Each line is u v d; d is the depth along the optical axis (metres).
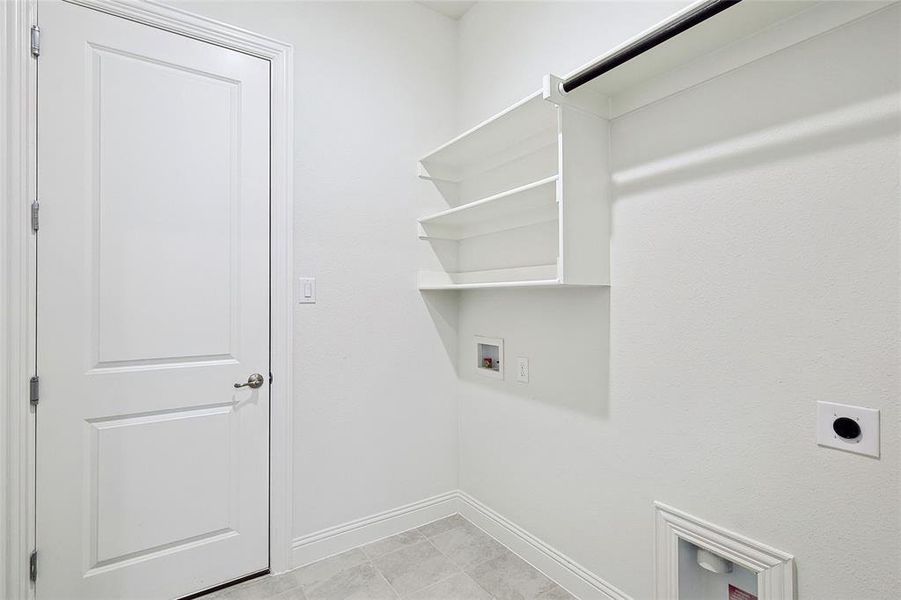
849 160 1.06
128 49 1.60
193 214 1.73
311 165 1.99
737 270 1.27
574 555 1.76
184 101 1.71
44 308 1.47
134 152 1.62
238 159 1.82
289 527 1.91
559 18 1.85
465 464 2.40
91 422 1.56
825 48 1.10
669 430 1.44
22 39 1.43
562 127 1.48
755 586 1.30
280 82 1.91
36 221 1.46
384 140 2.21
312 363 1.99
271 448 1.89
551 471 1.87
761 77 1.21
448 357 2.42
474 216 2.14
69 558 1.52
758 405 1.23
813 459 1.12
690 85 1.37
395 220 2.24
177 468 1.70
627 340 1.57
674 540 1.42
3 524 1.40
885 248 1.01
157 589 1.66
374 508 2.16
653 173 1.48
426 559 2.00
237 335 1.82
